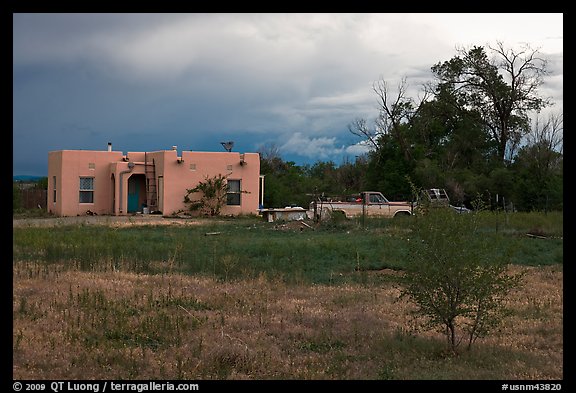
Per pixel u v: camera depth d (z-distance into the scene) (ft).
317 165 233.35
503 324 35.94
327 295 44.24
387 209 101.76
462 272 29.78
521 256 62.54
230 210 127.34
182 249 61.72
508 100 175.22
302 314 37.47
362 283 49.24
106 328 32.86
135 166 126.11
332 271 54.44
